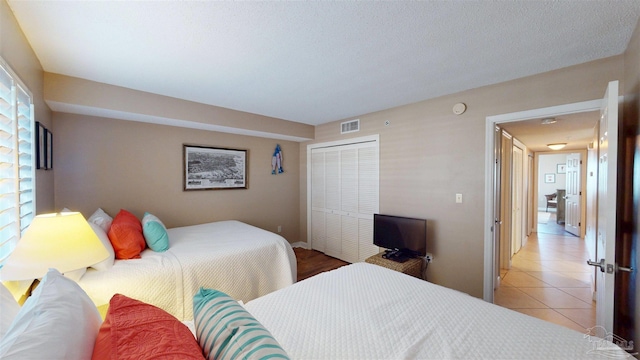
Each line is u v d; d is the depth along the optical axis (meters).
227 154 3.95
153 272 1.93
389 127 3.42
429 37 1.68
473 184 2.68
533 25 1.54
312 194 4.68
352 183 3.95
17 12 1.39
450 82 2.48
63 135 2.63
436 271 2.96
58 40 1.70
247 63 2.07
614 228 1.45
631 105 1.68
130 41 1.73
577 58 1.98
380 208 3.54
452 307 1.40
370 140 3.66
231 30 1.60
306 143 4.76
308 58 1.98
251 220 4.27
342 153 4.09
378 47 1.81
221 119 3.38
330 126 4.29
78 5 1.34
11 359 0.53
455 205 2.80
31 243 1.25
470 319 1.28
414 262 2.90
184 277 2.06
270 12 1.42
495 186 2.72
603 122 1.76
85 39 1.69
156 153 3.28
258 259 2.52
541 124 2.88
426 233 3.03
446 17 1.47
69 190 2.67
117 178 2.98
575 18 1.47
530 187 5.95
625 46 1.78
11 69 1.37
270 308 1.39
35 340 0.59
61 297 0.81
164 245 2.36
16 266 1.19
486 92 2.57
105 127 2.89
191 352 0.69
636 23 1.51
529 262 3.97
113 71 2.22
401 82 2.48
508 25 1.55
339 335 1.16
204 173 3.71
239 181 4.10
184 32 1.62
